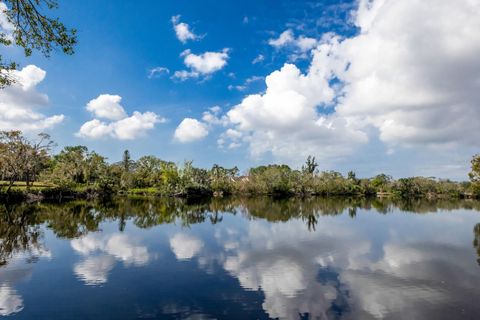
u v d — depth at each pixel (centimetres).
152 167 12075
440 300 1283
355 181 11681
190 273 1639
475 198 10006
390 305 1234
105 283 1482
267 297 1312
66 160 8175
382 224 3562
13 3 948
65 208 4678
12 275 1596
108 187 8031
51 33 1023
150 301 1263
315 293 1360
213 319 1107
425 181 10806
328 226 3350
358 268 1753
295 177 9919
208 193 9375
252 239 2580
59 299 1285
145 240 2512
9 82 1230
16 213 3962
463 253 2134
